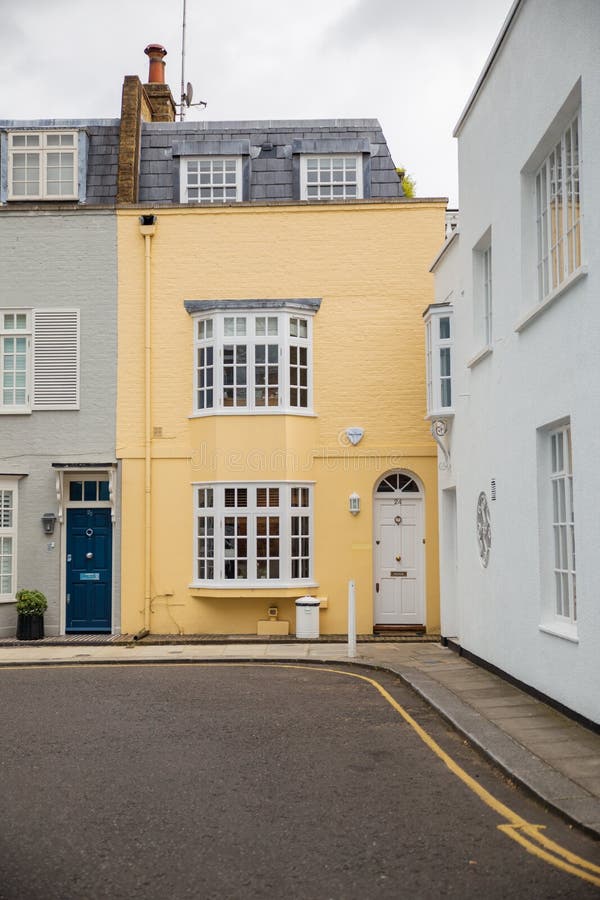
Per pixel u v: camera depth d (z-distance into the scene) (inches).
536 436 428.8
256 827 253.9
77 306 735.7
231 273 735.1
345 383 727.1
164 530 721.0
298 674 534.3
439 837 245.3
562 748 332.2
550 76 398.9
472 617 561.0
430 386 638.5
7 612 708.7
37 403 729.0
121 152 772.0
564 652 390.6
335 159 781.9
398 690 477.4
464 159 578.2
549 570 424.2
